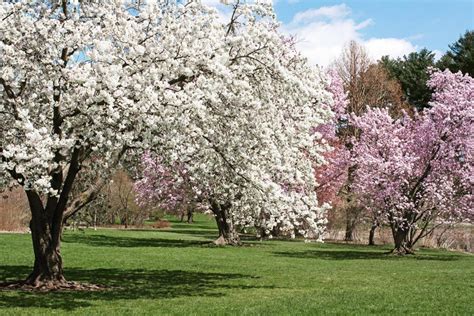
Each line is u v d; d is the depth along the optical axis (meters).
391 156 28.19
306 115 14.03
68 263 19.92
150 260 21.58
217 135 13.26
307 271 19.30
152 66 11.97
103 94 10.72
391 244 37.72
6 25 11.52
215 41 12.62
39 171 10.84
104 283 15.17
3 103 12.19
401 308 11.75
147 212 48.97
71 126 12.41
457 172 27.44
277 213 13.65
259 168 13.21
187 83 12.49
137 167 15.46
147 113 11.77
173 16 13.46
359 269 20.42
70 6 13.55
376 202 28.17
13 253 22.41
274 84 13.69
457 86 28.25
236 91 12.98
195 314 10.70
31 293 12.94
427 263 23.39
